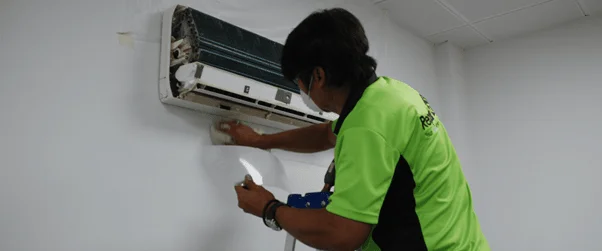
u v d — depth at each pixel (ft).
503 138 9.29
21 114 3.44
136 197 4.02
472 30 9.25
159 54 4.45
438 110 9.56
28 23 3.58
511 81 9.45
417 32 9.27
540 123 8.87
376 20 8.01
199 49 4.11
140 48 4.29
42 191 3.46
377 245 3.00
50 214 3.48
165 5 4.59
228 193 4.76
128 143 4.03
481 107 9.73
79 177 3.68
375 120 2.68
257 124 5.19
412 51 9.09
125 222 3.92
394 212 2.91
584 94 8.46
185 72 4.07
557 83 8.83
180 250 4.27
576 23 8.82
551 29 9.11
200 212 4.49
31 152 3.44
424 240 2.82
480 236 3.18
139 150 4.10
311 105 3.39
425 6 8.16
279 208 3.07
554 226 8.32
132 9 4.30
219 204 4.66
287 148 4.55
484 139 9.53
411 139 2.79
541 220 8.49
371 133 2.64
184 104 4.42
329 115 5.40
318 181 5.86
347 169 2.65
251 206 3.30
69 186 3.61
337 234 2.61
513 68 9.48
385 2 7.97
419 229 2.84
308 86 3.12
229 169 4.69
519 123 9.14
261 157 4.90
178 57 4.30
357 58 2.84
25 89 3.48
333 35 2.79
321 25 2.83
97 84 3.92
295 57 2.94
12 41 3.47
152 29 4.42
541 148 8.77
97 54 3.96
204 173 4.59
